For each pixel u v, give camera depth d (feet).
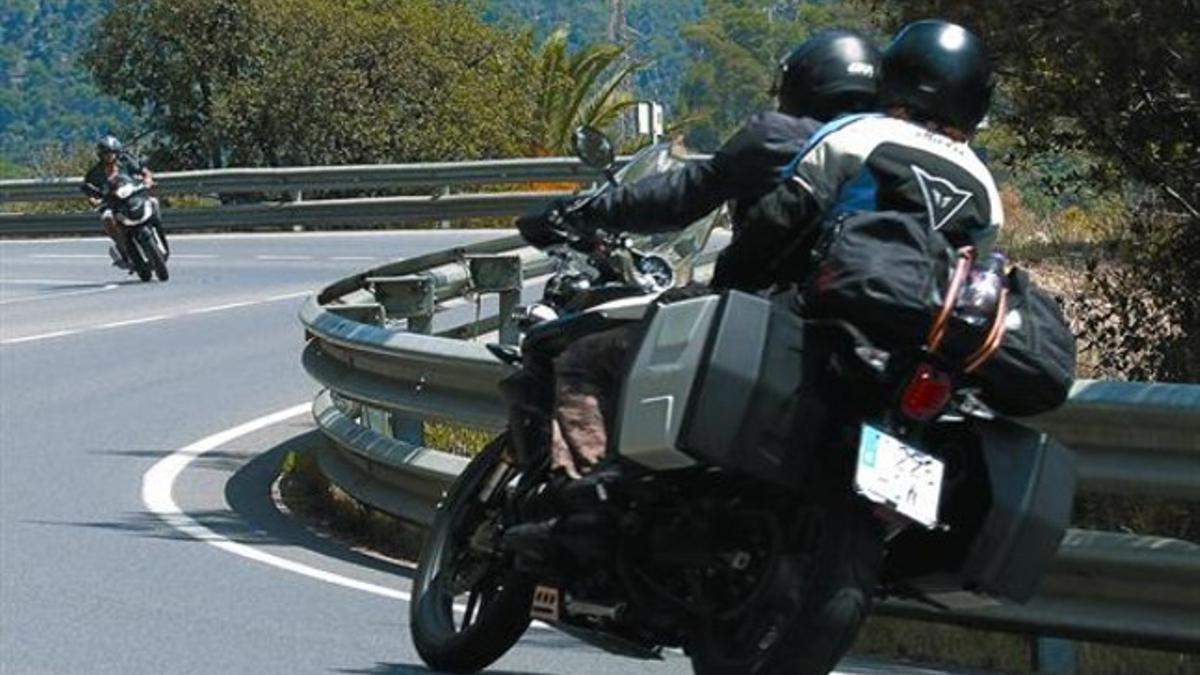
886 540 23.89
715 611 24.75
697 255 29.37
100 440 55.62
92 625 34.22
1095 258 53.01
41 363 71.77
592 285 28.22
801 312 23.95
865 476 22.79
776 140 24.61
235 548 41.24
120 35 166.09
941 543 24.50
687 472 24.79
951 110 24.85
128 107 175.22
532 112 168.55
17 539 42.14
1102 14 43.86
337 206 135.13
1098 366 49.39
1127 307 49.19
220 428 57.47
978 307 23.08
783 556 24.03
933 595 25.16
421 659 30.58
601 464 25.68
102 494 47.62
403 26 161.99
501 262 55.42
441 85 163.02
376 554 41.01
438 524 30.83
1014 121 47.96
